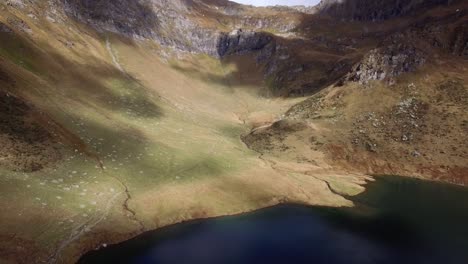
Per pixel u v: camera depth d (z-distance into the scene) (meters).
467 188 95.94
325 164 108.75
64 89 113.38
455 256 61.94
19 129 79.75
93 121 101.88
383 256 61.56
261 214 78.94
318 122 128.50
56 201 66.94
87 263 57.38
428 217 77.75
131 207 72.50
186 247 63.00
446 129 114.50
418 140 113.44
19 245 55.72
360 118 126.44
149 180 82.94
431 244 66.19
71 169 77.38
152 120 121.81
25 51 115.12
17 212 60.97
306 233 69.69
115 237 64.38
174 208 75.75
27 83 100.62
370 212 80.44
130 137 101.44
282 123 131.25
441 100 124.31
